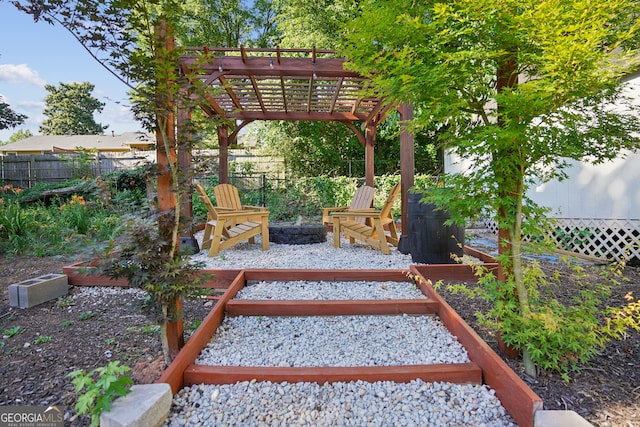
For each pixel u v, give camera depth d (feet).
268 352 6.66
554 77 5.25
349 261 12.55
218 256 13.53
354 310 8.21
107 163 35.29
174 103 6.31
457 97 6.13
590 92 5.42
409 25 5.91
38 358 6.56
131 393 4.67
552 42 4.90
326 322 7.97
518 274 6.21
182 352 5.87
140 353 6.72
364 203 17.65
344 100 18.98
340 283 10.18
